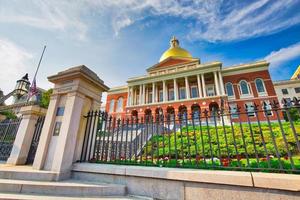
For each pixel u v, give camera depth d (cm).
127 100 3738
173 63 3834
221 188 267
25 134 593
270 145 669
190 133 969
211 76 3300
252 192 248
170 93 3619
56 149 401
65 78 480
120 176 353
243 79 3031
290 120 279
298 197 223
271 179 239
